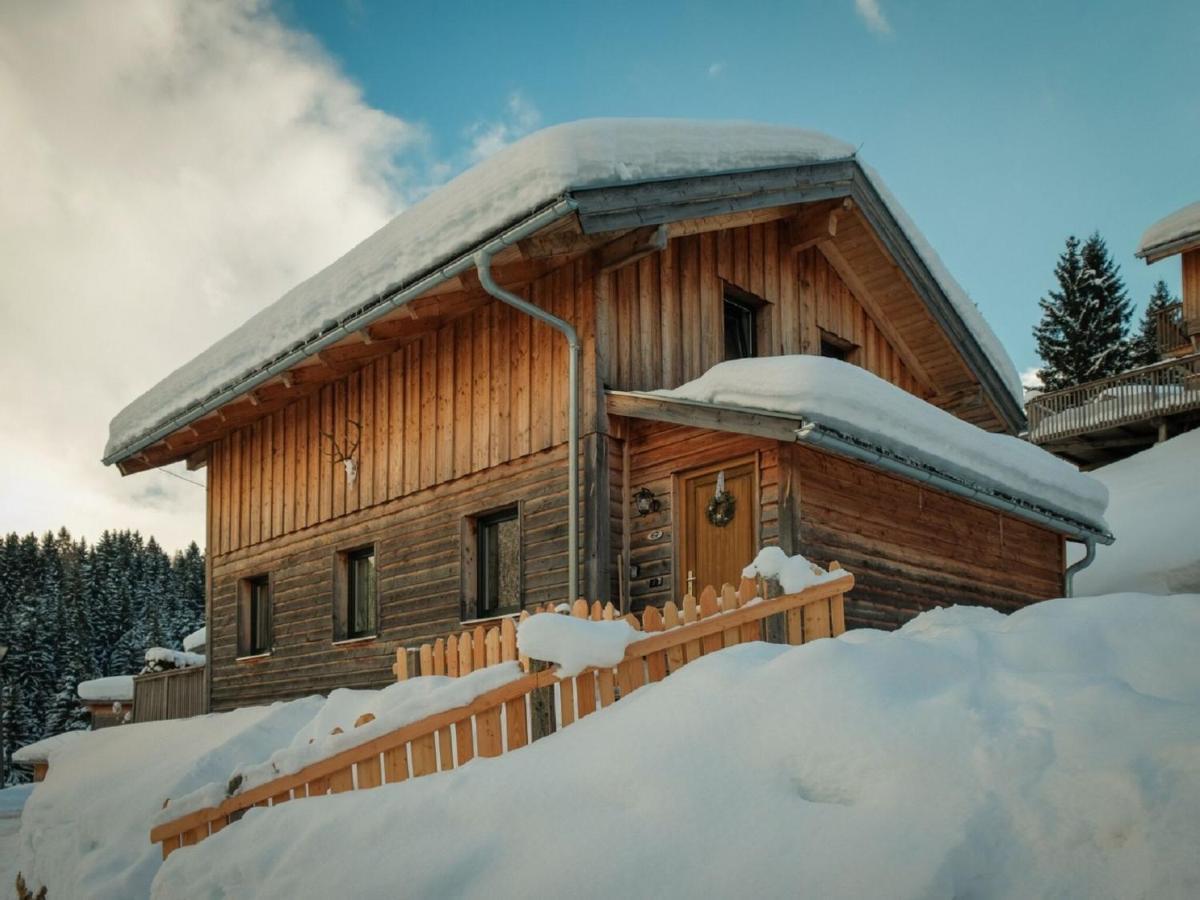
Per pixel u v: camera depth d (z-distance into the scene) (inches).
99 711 975.6
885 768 118.8
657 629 183.2
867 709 130.4
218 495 562.9
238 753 308.0
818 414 285.0
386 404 440.8
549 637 174.9
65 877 271.6
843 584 195.6
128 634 2743.6
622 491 347.3
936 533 375.2
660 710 147.6
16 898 323.9
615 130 319.6
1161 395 984.3
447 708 183.9
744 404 298.8
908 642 150.7
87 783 357.4
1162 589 631.2
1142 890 91.9
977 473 354.0
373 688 425.1
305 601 477.7
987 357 500.7
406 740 187.6
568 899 113.4
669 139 336.5
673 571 331.3
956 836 102.4
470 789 147.8
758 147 374.9
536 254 323.9
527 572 356.5
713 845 114.4
